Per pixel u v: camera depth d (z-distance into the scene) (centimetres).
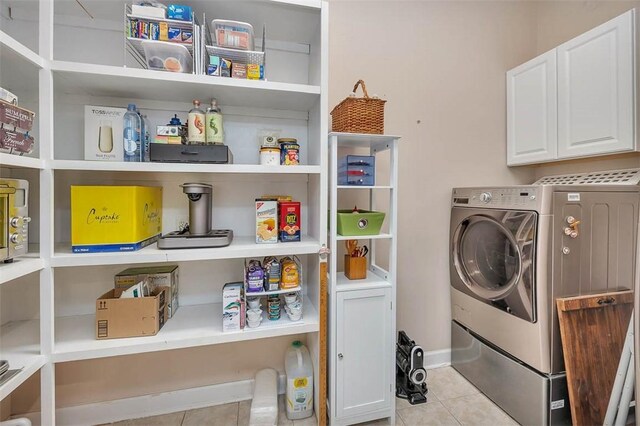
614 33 154
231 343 171
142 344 123
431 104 202
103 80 125
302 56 173
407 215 200
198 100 152
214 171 128
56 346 119
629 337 135
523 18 223
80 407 152
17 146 101
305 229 179
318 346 145
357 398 148
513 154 213
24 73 120
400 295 201
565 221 141
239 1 133
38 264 111
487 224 172
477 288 182
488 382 174
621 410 135
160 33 126
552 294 141
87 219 120
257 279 137
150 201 140
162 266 157
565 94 178
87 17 144
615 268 150
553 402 142
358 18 184
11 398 144
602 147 160
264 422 147
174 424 154
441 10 202
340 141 161
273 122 171
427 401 172
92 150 128
